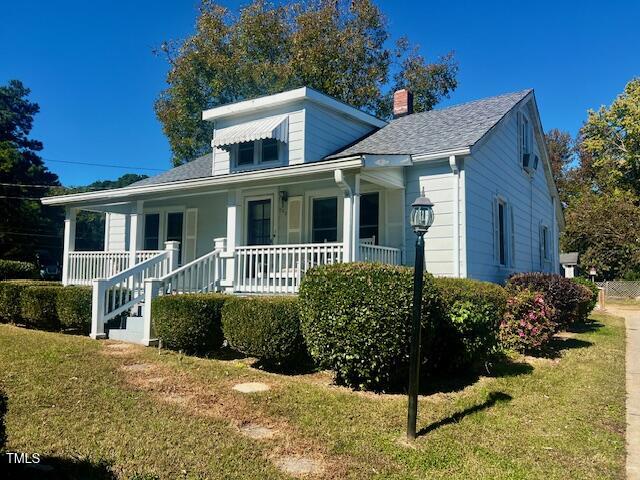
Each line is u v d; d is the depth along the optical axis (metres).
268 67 25.31
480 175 11.59
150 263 10.67
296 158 12.98
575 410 5.70
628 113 34.19
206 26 26.06
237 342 7.50
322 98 13.34
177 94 27.00
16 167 37.84
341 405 5.59
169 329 8.26
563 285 11.00
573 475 4.02
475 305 7.37
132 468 3.91
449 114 14.23
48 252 42.53
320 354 6.39
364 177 10.03
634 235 28.14
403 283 6.05
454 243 10.54
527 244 15.02
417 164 11.05
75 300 10.05
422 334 6.23
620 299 26.70
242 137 13.02
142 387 6.09
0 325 11.27
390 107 27.86
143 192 12.41
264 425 5.00
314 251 9.98
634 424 5.31
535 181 16.25
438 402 5.85
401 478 3.94
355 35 26.44
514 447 4.59
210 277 10.70
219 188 11.38
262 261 10.49
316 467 4.09
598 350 9.52
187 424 4.90
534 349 8.82
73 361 7.13
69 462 3.94
